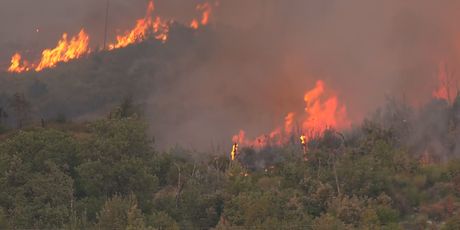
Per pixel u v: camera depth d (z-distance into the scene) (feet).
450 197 554.05
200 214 536.83
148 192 553.64
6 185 506.48
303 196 557.33
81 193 556.92
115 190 547.08
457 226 484.33
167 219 478.18
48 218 474.49
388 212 529.04
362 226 484.74
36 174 521.24
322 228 465.06
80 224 461.78
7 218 481.05
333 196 558.15
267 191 527.81
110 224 455.22
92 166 539.29
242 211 500.74
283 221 475.72
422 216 530.68
